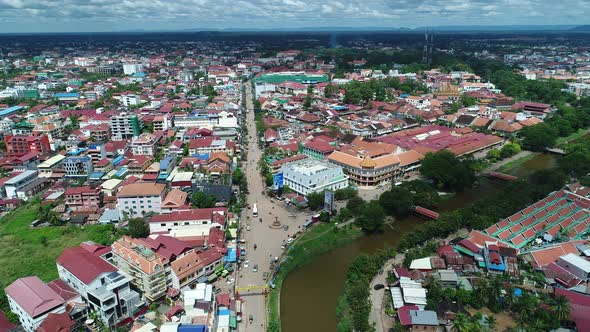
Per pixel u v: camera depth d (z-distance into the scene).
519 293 146.75
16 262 174.25
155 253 150.25
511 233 184.75
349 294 146.62
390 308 142.00
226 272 161.62
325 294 155.75
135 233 187.88
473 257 169.75
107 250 161.12
